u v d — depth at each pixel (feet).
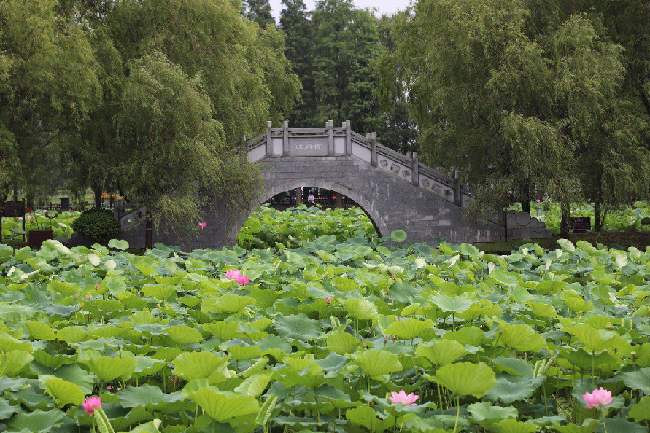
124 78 77.10
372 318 22.79
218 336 20.97
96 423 14.46
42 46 68.69
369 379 16.98
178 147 72.23
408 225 84.84
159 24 80.89
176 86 71.97
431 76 81.30
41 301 29.07
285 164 84.23
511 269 44.52
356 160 84.79
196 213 76.84
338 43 164.86
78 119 74.08
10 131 71.26
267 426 15.33
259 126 100.01
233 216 82.58
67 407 17.03
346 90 164.55
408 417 14.25
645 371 16.70
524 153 70.38
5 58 65.31
